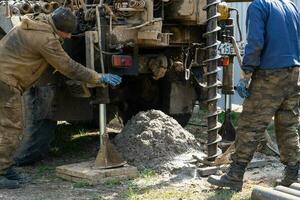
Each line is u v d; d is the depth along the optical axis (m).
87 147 8.76
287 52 5.81
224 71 8.09
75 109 7.40
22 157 7.54
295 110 6.04
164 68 7.68
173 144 7.25
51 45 6.23
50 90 7.22
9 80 6.32
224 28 7.82
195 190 6.21
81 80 6.40
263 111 5.86
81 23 7.20
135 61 7.11
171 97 8.45
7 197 6.12
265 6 5.81
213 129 6.91
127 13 6.93
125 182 6.59
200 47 8.09
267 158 7.65
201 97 8.52
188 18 7.48
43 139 7.51
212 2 6.86
